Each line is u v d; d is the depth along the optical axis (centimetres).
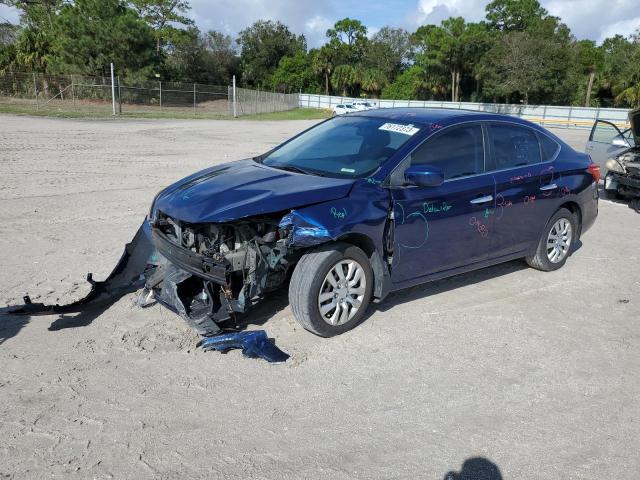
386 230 461
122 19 4431
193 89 4250
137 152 1540
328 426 337
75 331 446
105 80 3803
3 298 503
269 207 409
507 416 356
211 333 414
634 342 468
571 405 372
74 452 305
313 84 8694
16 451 304
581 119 4691
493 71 5719
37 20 5672
